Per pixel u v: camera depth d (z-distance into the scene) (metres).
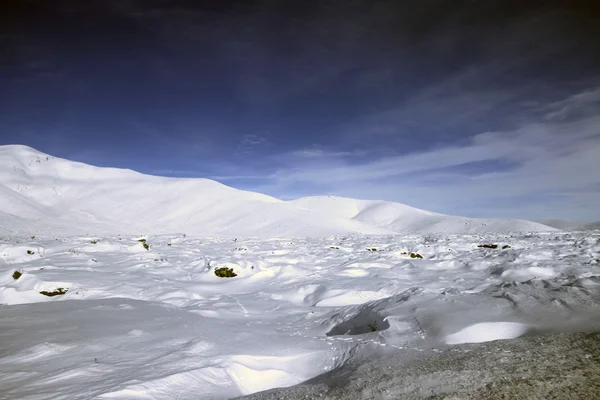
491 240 29.95
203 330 6.57
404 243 30.22
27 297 9.45
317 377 4.83
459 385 3.38
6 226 35.12
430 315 6.25
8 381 4.08
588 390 3.00
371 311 7.24
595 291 6.85
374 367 4.34
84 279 11.16
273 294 10.94
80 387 3.91
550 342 4.48
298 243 32.19
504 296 7.02
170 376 4.26
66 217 50.94
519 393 3.05
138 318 7.25
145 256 17.33
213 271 13.88
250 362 5.13
